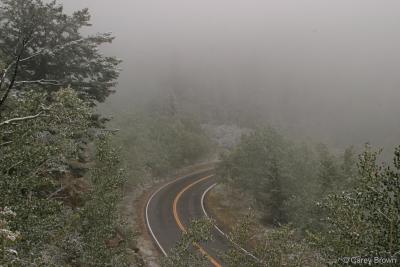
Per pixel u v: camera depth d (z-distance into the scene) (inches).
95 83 594.6
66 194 575.2
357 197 298.4
